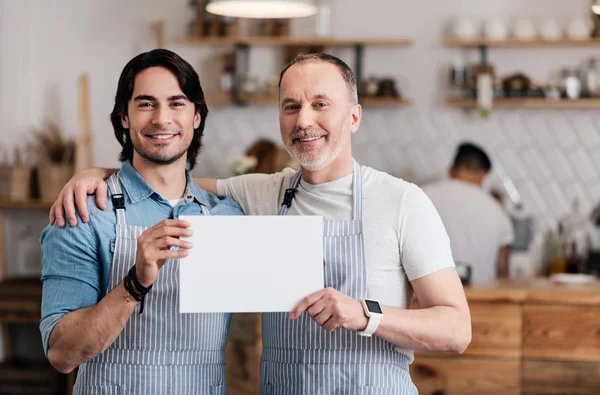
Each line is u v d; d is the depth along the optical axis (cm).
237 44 574
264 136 582
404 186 227
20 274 579
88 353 205
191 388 223
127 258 220
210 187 255
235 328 411
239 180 253
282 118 221
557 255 550
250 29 575
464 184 493
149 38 577
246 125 583
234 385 412
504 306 399
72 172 550
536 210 566
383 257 222
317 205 229
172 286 221
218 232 201
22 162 566
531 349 398
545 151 565
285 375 225
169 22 580
